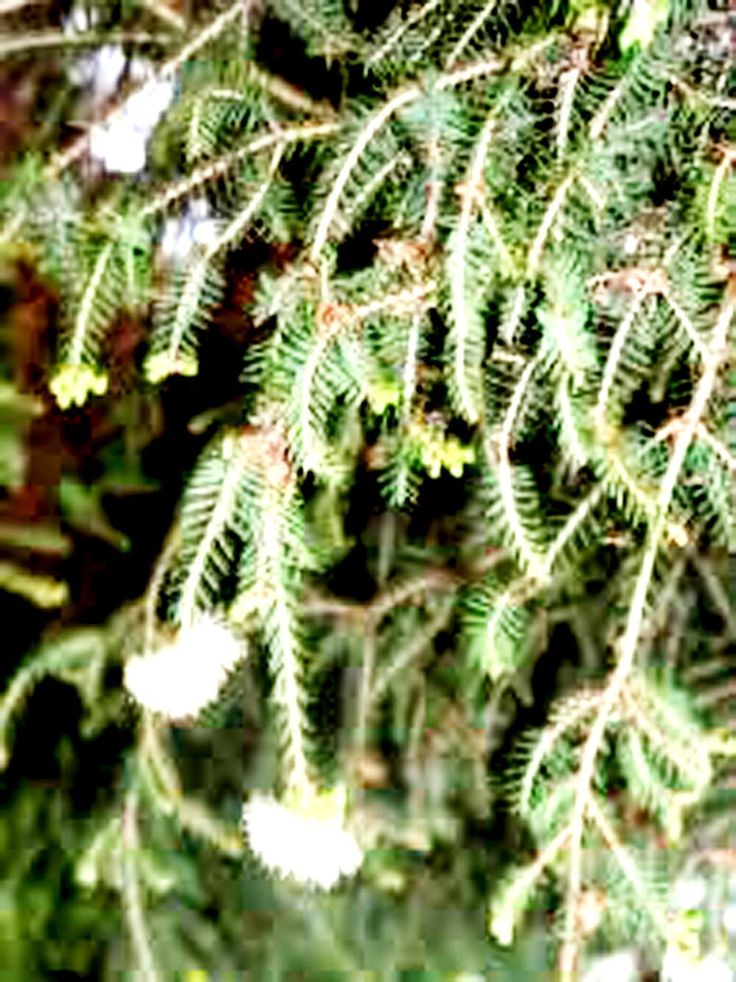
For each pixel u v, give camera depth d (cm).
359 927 85
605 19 72
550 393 76
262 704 90
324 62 81
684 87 74
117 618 86
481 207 72
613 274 74
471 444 77
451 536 89
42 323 85
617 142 73
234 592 83
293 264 72
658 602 85
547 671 88
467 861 87
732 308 74
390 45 75
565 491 82
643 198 75
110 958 82
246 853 86
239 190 75
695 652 87
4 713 85
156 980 82
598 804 74
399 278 72
